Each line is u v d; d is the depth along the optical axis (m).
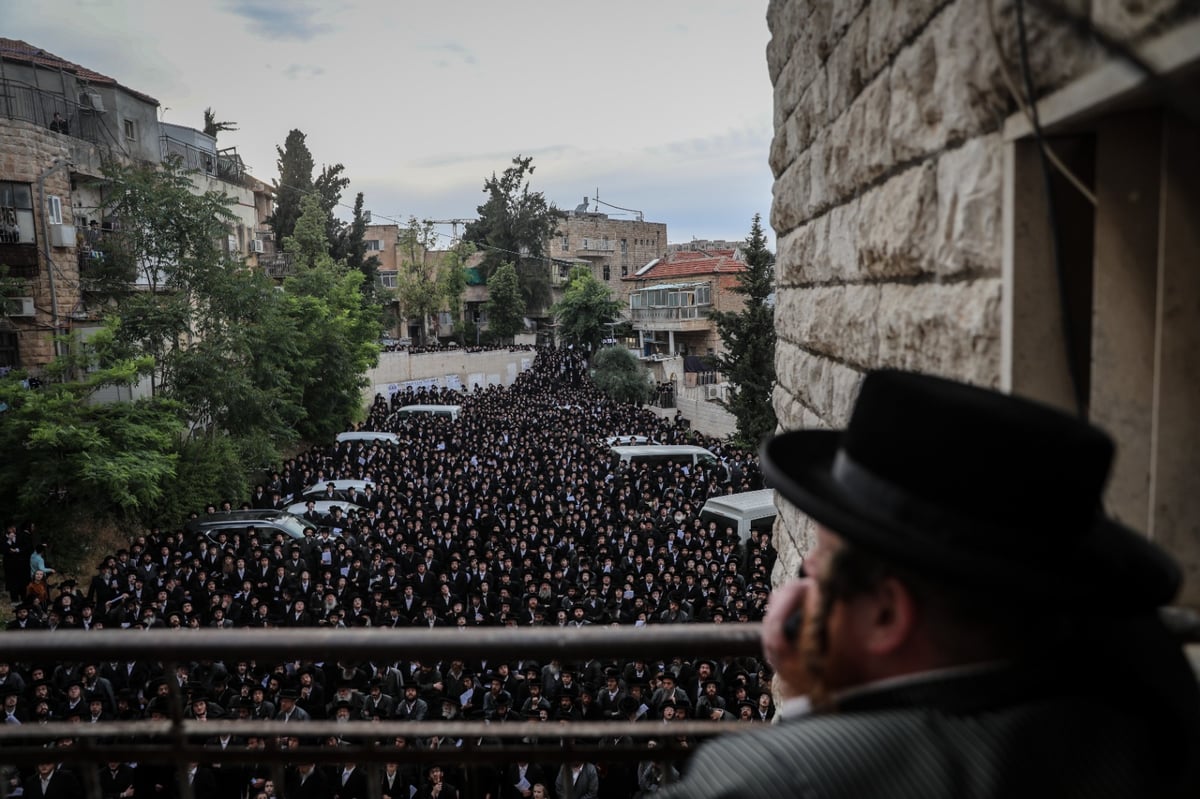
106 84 29.31
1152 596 0.82
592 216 78.44
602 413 36.69
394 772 7.51
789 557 4.40
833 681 0.94
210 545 15.66
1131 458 1.71
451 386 50.25
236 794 8.12
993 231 1.98
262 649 1.87
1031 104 1.61
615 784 7.15
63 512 17.02
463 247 64.81
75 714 9.30
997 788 0.74
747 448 27.20
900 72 2.60
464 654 1.85
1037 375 1.86
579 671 9.88
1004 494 0.79
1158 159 1.61
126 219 21.83
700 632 1.85
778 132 4.83
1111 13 1.40
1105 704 0.84
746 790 0.80
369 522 17.50
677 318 54.88
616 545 16.22
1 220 21.84
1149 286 1.66
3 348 22.25
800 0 4.09
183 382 21.33
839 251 3.46
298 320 28.52
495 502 19.92
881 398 0.89
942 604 0.85
